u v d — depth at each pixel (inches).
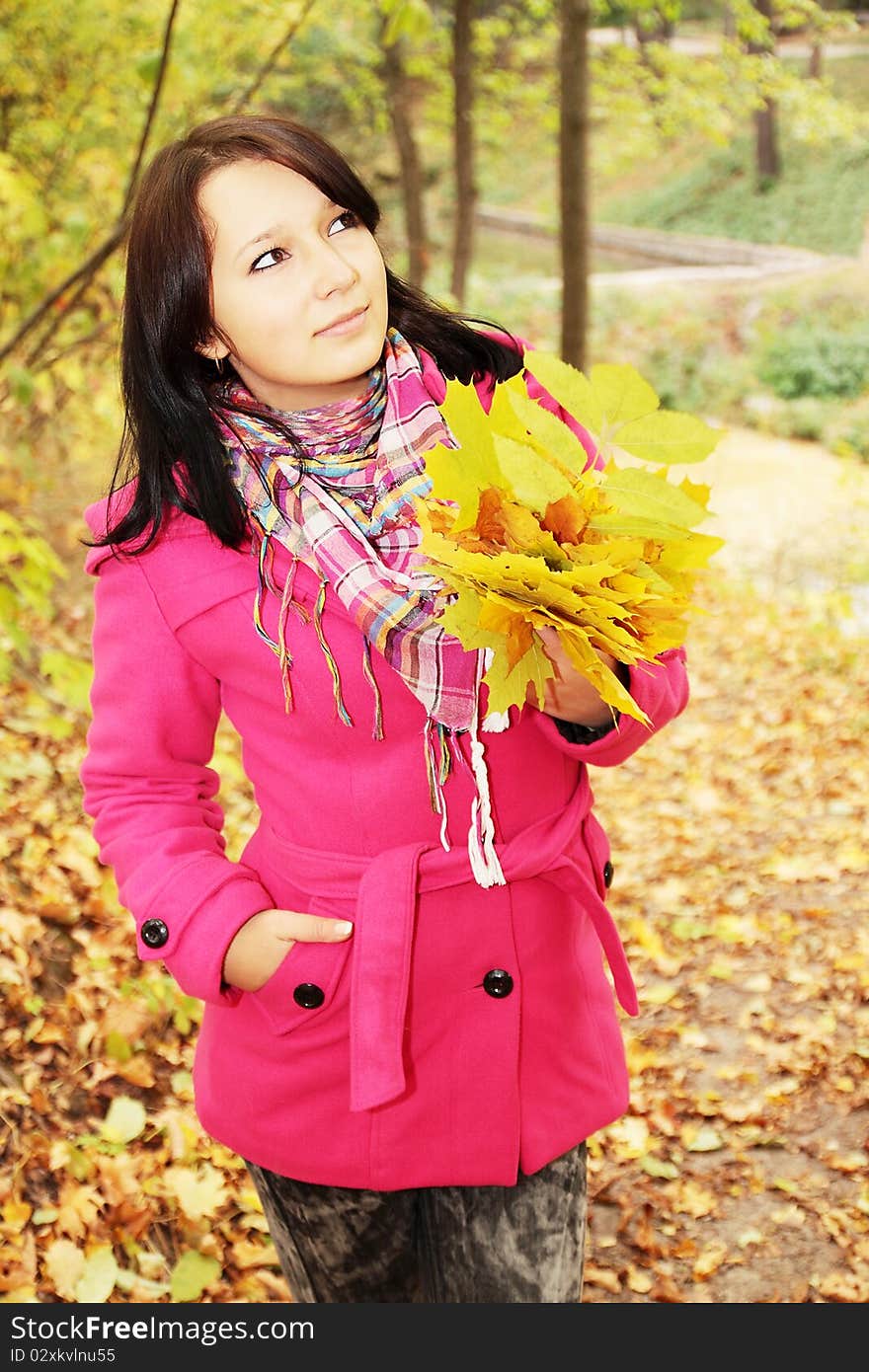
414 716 57.6
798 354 764.6
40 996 117.0
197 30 214.4
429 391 58.0
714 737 234.2
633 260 1161.4
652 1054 139.9
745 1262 111.5
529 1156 62.0
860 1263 110.7
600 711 54.9
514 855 59.2
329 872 60.2
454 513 47.9
